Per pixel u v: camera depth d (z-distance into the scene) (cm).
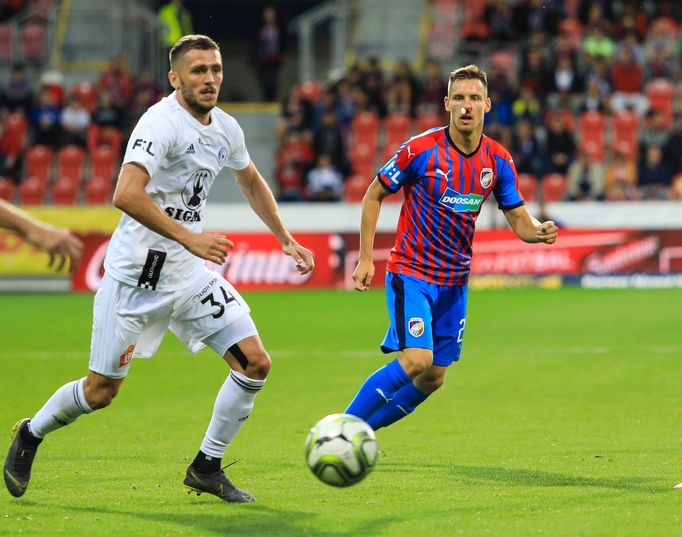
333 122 8075
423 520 1945
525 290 6981
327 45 10681
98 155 8431
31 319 5759
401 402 2436
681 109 8762
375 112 8594
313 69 10394
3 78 9906
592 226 7194
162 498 2148
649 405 3284
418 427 2983
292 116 8369
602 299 6419
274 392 3606
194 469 2122
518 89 8575
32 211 7250
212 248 1975
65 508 2064
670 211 7200
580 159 7738
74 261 1339
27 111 8825
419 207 2356
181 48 2033
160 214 1972
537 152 7769
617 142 8325
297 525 1922
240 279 7156
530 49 8444
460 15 9838
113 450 2678
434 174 2333
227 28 10988
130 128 8525
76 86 9181
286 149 8144
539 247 7156
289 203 7638
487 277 7181
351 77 8712
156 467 2466
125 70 9150
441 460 2519
